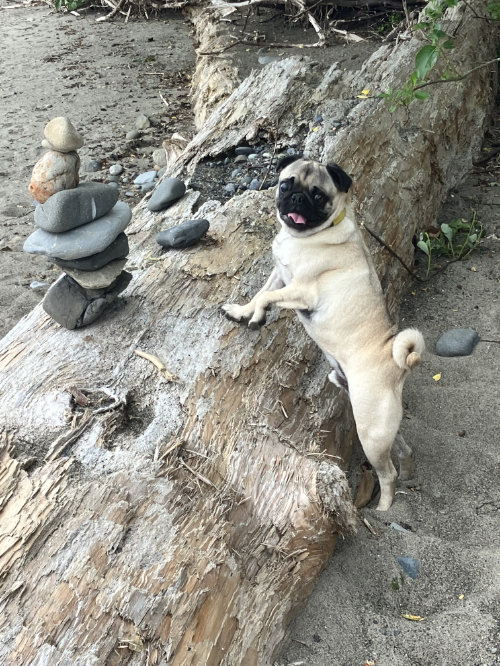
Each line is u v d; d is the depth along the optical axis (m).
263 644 0.93
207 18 3.84
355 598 1.04
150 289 1.38
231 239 1.52
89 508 0.93
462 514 1.19
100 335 1.27
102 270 1.24
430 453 1.32
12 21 4.62
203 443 1.09
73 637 0.79
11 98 3.24
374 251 1.65
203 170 1.89
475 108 2.39
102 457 1.03
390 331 1.16
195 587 0.88
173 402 1.13
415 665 0.94
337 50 3.32
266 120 1.96
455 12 2.42
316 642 0.98
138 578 0.86
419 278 1.87
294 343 1.32
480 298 1.79
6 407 1.12
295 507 1.03
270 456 1.09
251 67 3.12
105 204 1.20
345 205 1.19
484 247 2.00
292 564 1.01
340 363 1.19
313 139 1.83
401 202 1.82
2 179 2.47
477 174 2.39
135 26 4.34
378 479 1.29
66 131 1.14
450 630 0.99
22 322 1.37
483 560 1.09
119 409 1.11
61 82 3.43
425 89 2.08
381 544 1.12
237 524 1.03
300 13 3.57
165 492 0.98
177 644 0.83
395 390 1.13
